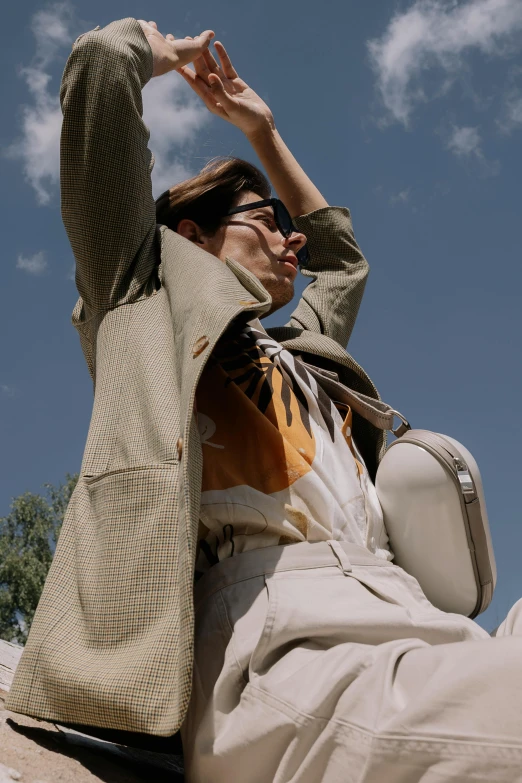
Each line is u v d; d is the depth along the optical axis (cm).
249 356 172
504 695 91
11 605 1986
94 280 177
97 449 152
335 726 103
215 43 259
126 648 127
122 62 182
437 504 165
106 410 157
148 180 188
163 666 120
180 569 121
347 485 161
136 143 182
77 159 180
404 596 143
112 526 138
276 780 107
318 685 109
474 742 90
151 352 159
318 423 170
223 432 156
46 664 132
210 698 124
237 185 223
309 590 133
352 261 259
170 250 182
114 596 131
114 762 139
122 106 180
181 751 147
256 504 145
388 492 170
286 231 222
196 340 144
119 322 170
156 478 137
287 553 141
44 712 129
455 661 98
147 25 216
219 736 118
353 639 126
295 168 266
